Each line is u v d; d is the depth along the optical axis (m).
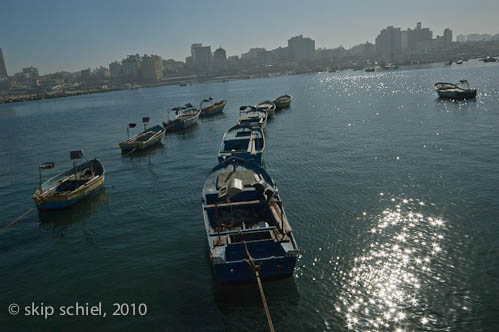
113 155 53.72
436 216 24.81
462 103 77.12
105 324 16.69
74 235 26.36
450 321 15.59
